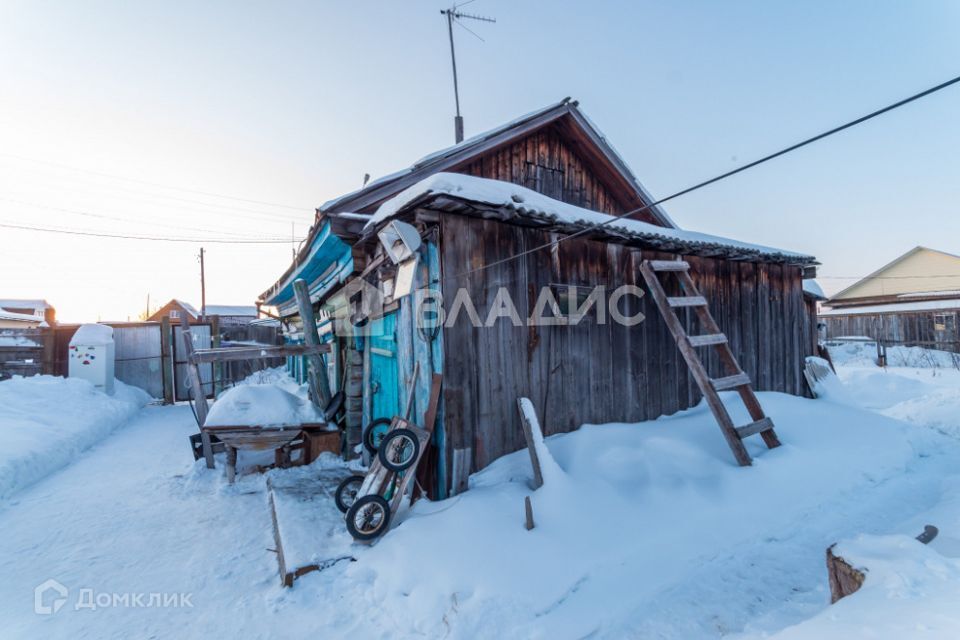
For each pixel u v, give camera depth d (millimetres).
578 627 2234
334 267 6043
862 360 14219
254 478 4988
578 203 6617
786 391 6074
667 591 2553
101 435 7250
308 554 2959
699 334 5141
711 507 3182
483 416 3535
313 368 5973
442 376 3375
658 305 4398
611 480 3359
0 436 5309
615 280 4508
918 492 3852
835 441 4461
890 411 6867
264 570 3041
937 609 1433
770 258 5520
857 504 3588
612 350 4414
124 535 3611
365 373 5477
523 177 6047
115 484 4887
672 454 3752
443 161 5156
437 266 3449
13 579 2949
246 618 2475
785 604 2434
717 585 2627
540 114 5840
